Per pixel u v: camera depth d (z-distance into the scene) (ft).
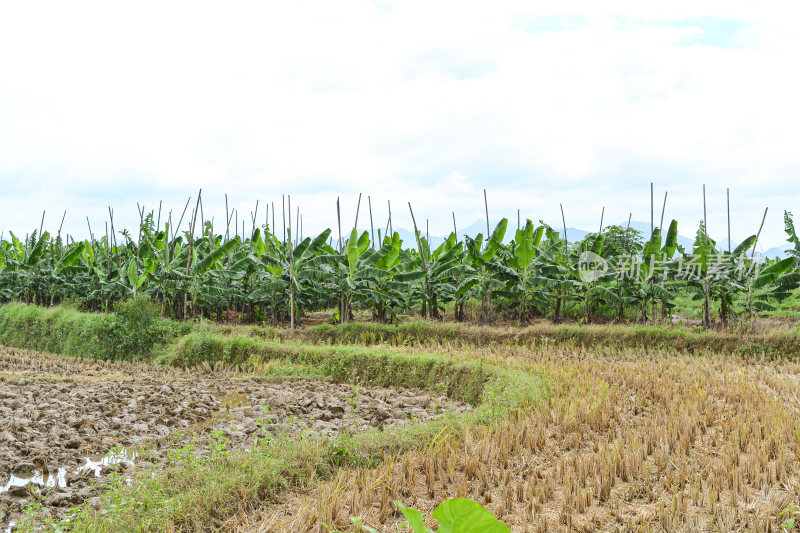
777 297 60.44
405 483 21.36
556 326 57.41
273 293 71.87
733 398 32.65
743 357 49.60
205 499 19.79
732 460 22.47
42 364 54.90
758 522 17.49
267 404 37.96
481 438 26.07
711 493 18.85
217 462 23.21
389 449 25.38
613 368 42.63
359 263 68.23
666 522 17.71
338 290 68.49
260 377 48.57
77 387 43.78
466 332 58.34
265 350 53.83
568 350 53.21
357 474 21.67
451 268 69.26
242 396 41.75
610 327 55.83
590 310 69.87
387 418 34.37
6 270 97.14
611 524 18.21
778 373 42.50
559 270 68.39
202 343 55.72
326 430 30.48
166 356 56.44
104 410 36.68
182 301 81.56
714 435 25.90
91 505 21.59
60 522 18.71
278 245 74.02
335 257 66.44
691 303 84.58
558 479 21.62
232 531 18.17
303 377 48.70
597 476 21.13
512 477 22.17
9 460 26.48
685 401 31.96
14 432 30.53
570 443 25.59
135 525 18.10
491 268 67.72
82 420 32.96
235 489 20.71
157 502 19.35
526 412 29.96
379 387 45.39
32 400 38.47
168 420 33.86
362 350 49.60
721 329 59.93
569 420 28.22
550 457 23.93
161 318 63.41
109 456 28.02
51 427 32.19
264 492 20.94
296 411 36.17
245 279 81.00
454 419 29.45
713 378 37.68
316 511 18.79
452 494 20.71
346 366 48.80
